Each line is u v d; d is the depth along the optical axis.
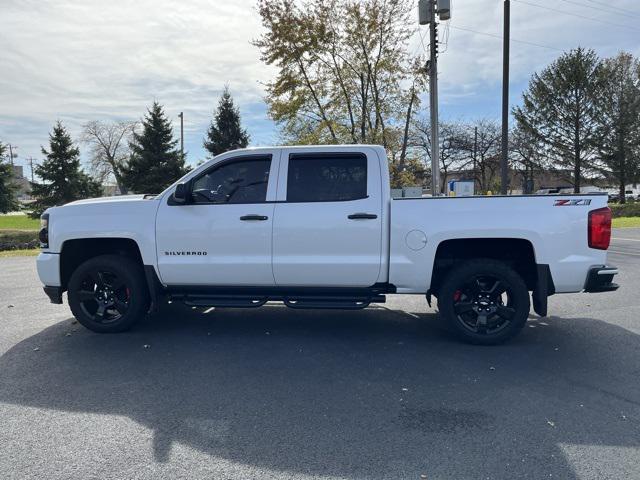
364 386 3.96
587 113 38.41
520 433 3.15
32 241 22.72
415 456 2.88
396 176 23.02
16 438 3.11
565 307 6.74
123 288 5.47
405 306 6.89
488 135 39.78
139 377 4.17
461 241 5.01
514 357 4.65
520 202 4.75
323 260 4.96
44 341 5.21
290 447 2.99
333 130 22.62
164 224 5.17
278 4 20.98
